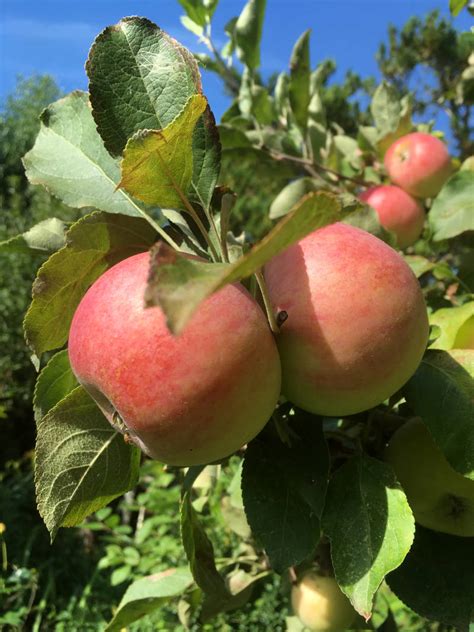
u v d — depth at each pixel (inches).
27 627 31.7
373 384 6.8
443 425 7.4
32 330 7.6
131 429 6.5
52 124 8.6
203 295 4.4
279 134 18.3
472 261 12.8
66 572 35.3
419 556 8.9
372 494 7.2
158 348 5.9
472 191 12.8
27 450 62.5
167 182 6.7
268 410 6.4
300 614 12.0
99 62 7.2
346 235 7.0
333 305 6.5
